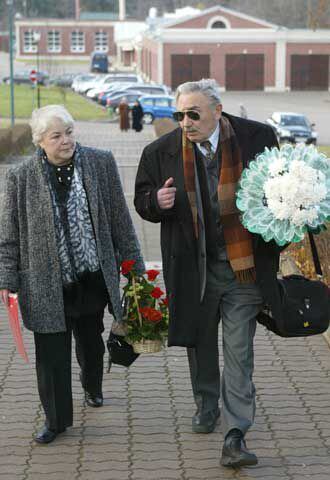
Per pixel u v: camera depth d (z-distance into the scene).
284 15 106.38
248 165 5.37
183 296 5.47
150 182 5.54
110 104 53.25
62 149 5.55
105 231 5.74
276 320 5.34
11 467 5.44
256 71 78.12
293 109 61.50
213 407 5.91
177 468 5.41
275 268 5.35
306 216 5.11
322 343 8.04
